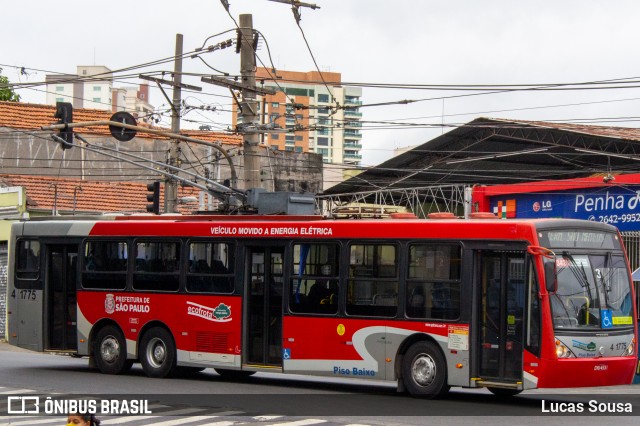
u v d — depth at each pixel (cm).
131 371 2133
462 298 1570
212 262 1881
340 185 3762
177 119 2677
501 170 3306
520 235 1525
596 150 2939
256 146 2394
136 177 4631
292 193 1966
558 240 1534
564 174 3294
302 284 1753
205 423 1327
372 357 1658
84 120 4675
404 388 1650
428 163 3444
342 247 1711
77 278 2077
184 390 1739
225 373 2044
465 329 1560
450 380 1573
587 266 1549
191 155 4644
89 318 2052
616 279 1584
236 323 1828
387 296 1655
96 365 2047
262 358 1798
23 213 3750
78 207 4081
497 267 1554
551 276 1474
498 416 1403
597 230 1587
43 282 2120
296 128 2503
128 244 2011
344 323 1692
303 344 1736
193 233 1912
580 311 1515
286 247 1780
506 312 1534
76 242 2089
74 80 2558
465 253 1577
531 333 1497
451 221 1605
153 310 1956
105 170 4628
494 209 3088
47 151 4559
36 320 2120
